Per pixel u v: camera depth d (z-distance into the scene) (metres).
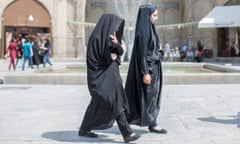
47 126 6.50
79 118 7.19
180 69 18.59
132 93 5.71
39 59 22.03
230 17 30.42
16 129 6.29
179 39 40.16
